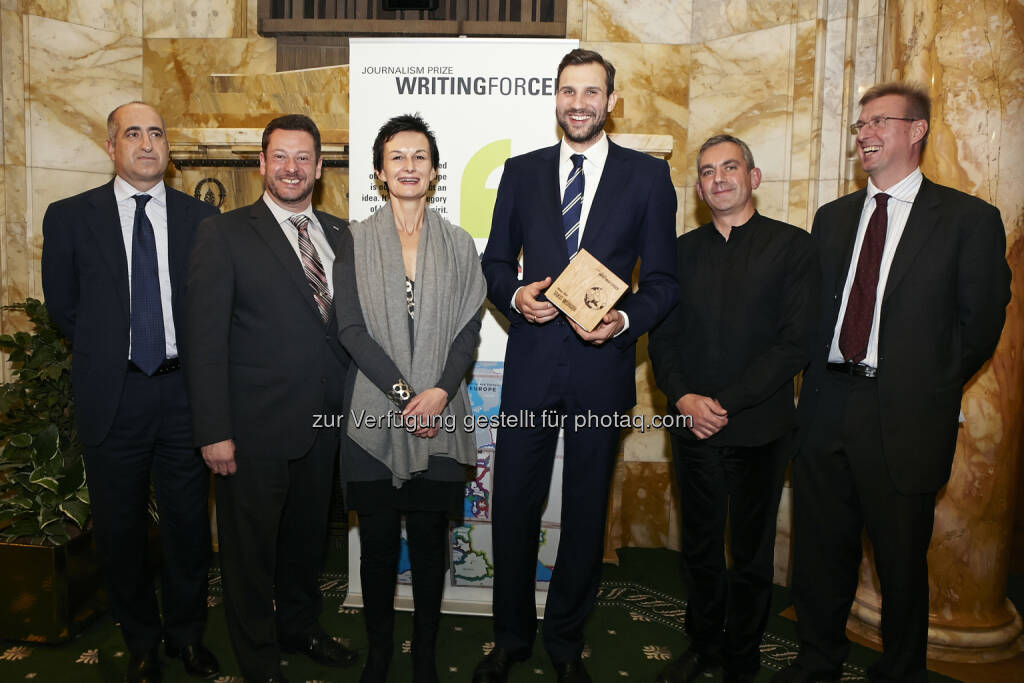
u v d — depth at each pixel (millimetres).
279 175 2199
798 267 2266
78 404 2283
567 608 2357
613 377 2242
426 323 2117
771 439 2266
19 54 3371
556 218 2266
